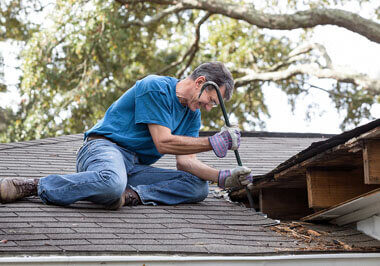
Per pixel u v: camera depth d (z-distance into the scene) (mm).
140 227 3352
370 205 3686
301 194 4336
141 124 3900
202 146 3793
